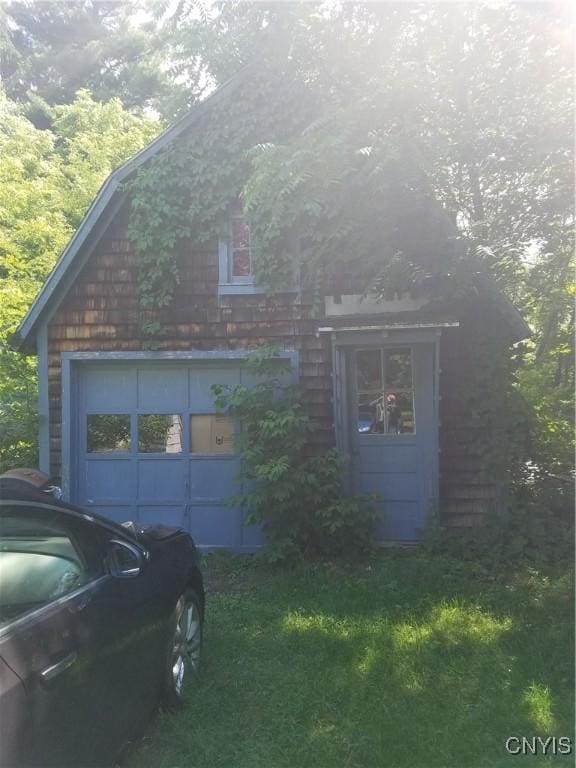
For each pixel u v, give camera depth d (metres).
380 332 7.62
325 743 3.70
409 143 6.96
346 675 4.48
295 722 3.91
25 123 19.75
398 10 7.21
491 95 7.29
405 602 5.91
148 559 3.97
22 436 9.00
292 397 7.39
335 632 5.24
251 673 4.52
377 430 8.13
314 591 6.32
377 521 7.65
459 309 7.61
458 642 4.96
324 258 7.79
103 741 3.09
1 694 2.39
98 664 3.07
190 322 8.20
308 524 7.23
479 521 7.87
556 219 7.98
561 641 4.91
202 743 3.69
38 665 2.64
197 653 4.56
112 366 8.42
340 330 7.52
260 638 5.15
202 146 8.02
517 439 7.65
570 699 4.13
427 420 7.99
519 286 9.34
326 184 6.85
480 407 7.60
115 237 8.27
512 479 7.83
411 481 8.01
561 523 7.62
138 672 3.52
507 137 7.48
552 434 9.11
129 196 8.16
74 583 3.23
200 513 8.29
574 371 9.90
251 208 7.51
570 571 6.73
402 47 7.39
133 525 4.45
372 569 6.99
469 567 6.89
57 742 2.70
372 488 8.05
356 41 7.71
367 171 6.93
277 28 7.82
